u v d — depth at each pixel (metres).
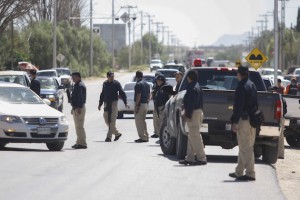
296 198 34.16
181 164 43.75
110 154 49.06
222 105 45.25
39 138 50.34
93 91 162.12
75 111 53.28
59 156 47.19
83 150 51.94
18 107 51.28
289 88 82.06
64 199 30.77
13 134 49.84
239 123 37.91
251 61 96.62
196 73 43.38
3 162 43.34
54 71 141.50
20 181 35.72
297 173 44.25
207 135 45.53
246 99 37.75
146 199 31.25
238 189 34.78
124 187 34.34
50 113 51.44
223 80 48.81
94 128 74.69
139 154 49.25
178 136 46.50
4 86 53.88
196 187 35.00
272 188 35.31
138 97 59.00
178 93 48.22
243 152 38.00
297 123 62.66
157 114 60.47
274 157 46.75
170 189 34.12
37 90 68.69
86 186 34.41
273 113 45.22
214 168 42.25
